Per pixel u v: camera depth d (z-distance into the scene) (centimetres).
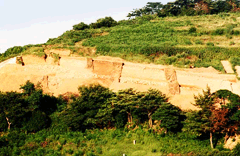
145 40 12331
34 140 7212
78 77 9212
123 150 6862
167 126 7312
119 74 9256
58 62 9588
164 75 9031
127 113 7925
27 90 8556
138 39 12425
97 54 10900
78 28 13912
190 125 7075
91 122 7569
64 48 10756
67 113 7744
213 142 7156
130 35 12938
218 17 15288
